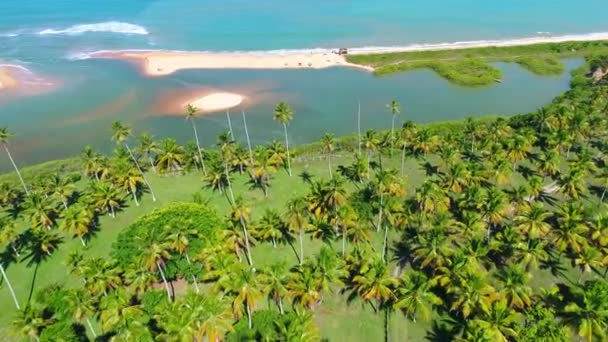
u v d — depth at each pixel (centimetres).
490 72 18288
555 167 10312
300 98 16612
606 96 13838
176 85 17600
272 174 11694
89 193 10256
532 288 7912
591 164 10269
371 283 7119
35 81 18262
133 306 7144
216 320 5981
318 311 7738
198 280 8231
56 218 10188
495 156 10669
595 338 6419
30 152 13538
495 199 8606
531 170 11331
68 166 12300
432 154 12350
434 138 11912
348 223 8412
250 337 6794
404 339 7225
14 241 9444
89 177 11806
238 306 6669
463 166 9969
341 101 16450
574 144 12206
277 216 9038
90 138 14162
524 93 16900
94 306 7362
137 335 6253
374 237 9331
